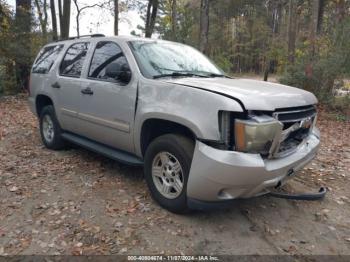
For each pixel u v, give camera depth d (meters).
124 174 5.08
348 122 10.09
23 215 3.92
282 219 4.00
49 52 6.36
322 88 12.14
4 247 3.35
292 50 16.64
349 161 6.29
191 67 4.72
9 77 13.55
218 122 3.30
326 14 20.66
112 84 4.49
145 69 4.25
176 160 3.73
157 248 3.37
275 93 3.64
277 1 39.69
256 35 50.03
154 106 3.87
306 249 3.47
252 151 3.29
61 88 5.54
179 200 3.77
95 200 4.27
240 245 3.46
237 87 3.73
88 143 5.23
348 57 11.62
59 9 18.95
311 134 4.21
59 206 4.12
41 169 5.27
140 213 3.96
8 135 7.26
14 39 13.80
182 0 25.78
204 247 3.40
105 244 3.42
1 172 5.12
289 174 3.69
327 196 4.69
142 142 4.18
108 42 4.89
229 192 3.38
